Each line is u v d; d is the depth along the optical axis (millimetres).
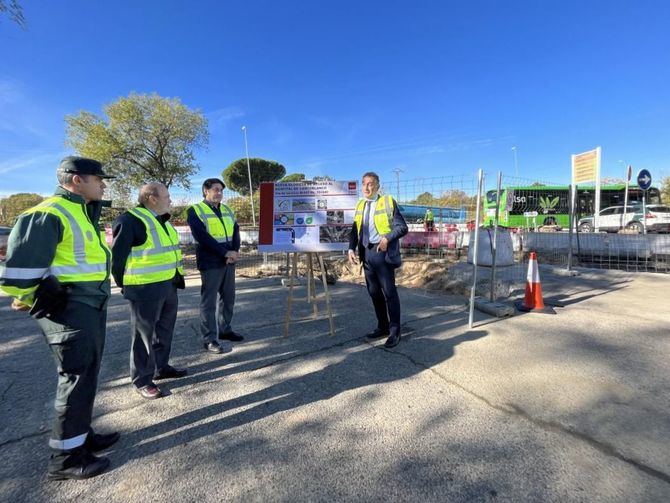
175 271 3338
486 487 2076
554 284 7273
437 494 2039
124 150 22578
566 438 2473
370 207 4254
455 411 2830
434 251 11742
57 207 2115
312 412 2881
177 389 3301
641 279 7551
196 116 24094
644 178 11914
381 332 4434
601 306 5547
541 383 3215
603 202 23078
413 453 2375
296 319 5320
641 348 3906
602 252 10078
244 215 25891
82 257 2191
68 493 2105
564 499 1975
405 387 3229
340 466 2277
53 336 2156
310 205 4555
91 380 2279
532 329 4594
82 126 22016
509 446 2410
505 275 7984
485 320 5008
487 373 3432
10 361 3973
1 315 5844
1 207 42281
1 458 2404
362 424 2705
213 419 2820
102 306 2299
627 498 1967
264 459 2357
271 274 9344
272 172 50031
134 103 22672
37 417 2883
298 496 2053
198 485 2150
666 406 2809
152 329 3127
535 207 20422
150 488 2135
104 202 2473
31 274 1945
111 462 2354
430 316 5273
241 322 5211
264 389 3273
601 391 3049
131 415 2893
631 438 2451
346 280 8492
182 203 18203
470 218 14281
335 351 4086
